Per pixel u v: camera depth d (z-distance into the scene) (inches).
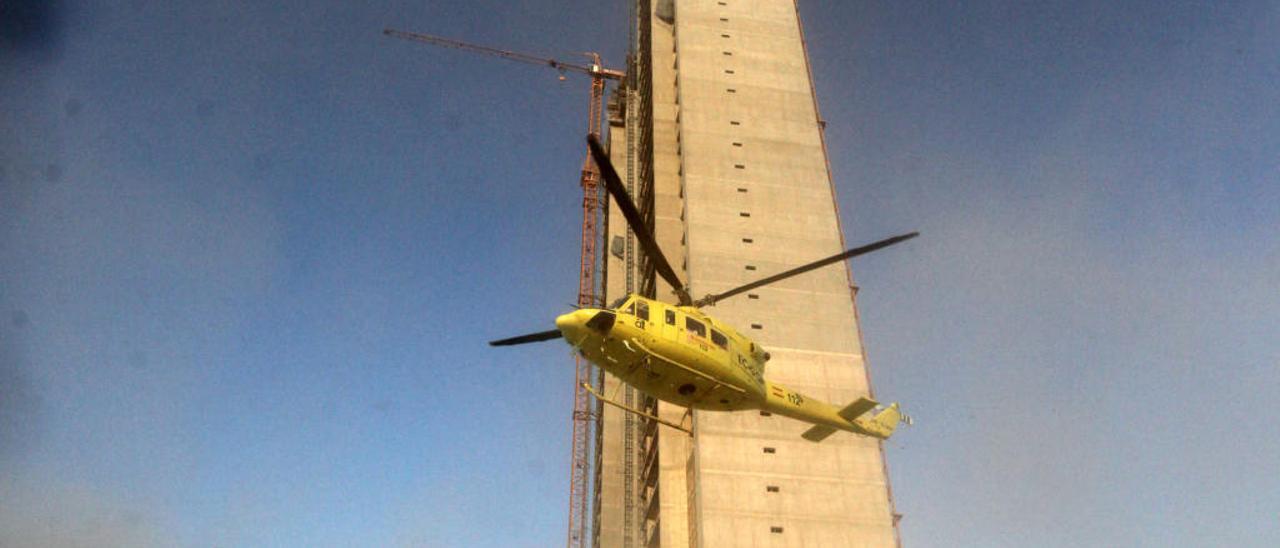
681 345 1008.9
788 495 2042.3
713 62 2802.7
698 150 2593.5
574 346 1005.8
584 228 3882.9
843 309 2362.2
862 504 2058.3
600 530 2810.0
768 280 1061.8
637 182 3193.9
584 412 3430.1
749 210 2493.8
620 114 3718.0
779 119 2709.2
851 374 2253.9
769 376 2208.4
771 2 2999.5
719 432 2106.3
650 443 2532.0
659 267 1042.1
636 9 3624.5
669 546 2116.1
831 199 2568.9
